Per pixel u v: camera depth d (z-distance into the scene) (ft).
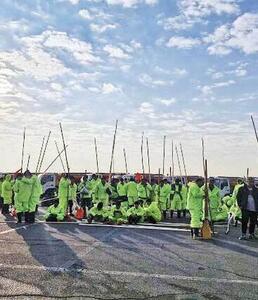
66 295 23.36
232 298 23.21
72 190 69.92
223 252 36.52
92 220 57.98
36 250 35.68
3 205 70.54
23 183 56.03
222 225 58.90
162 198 70.18
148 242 41.24
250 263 32.07
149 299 22.95
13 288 24.38
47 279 26.50
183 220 68.03
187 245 39.88
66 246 37.93
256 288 25.25
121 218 57.26
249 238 44.98
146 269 29.55
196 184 44.93
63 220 59.16
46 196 96.22
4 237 42.86
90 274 27.91
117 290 24.49
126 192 70.44
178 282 26.35
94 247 37.70
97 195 67.36
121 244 39.68
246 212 44.65
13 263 30.58
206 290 24.71
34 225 53.93
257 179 61.93
